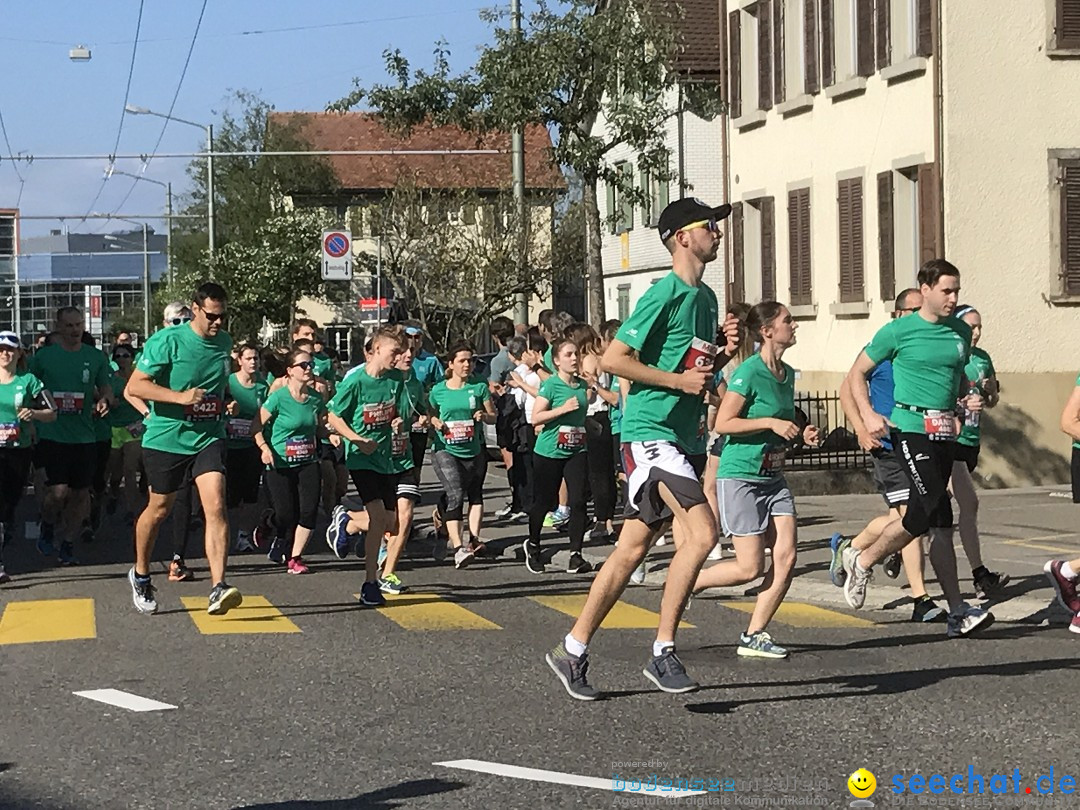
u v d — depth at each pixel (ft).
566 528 59.77
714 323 26.96
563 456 48.80
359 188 225.56
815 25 88.84
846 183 85.40
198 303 38.17
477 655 32.32
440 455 51.08
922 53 76.59
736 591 43.37
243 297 208.13
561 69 88.28
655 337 26.40
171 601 41.68
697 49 118.42
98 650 33.40
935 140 75.15
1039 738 23.54
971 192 74.95
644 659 31.37
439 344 167.53
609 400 49.57
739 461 31.40
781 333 31.50
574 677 27.02
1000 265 75.10
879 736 23.84
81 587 45.14
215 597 37.19
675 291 26.23
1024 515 60.23
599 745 23.47
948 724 24.64
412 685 28.78
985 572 39.93
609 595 26.89
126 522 65.21
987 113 75.05
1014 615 37.83
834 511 64.69
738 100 99.50
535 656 32.09
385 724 25.29
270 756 23.15
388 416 40.47
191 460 38.63
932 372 34.45
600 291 96.07
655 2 90.99
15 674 30.60
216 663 31.58
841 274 86.43
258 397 53.06
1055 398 75.31
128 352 63.46
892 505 37.11
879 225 81.71
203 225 251.60
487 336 171.12
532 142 188.96
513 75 88.38
